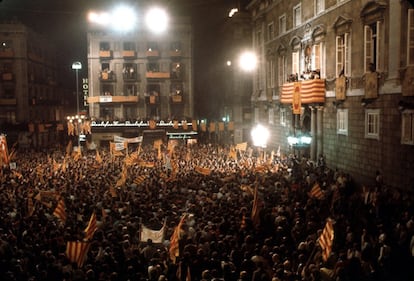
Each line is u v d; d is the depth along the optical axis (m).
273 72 47.94
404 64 23.89
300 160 34.12
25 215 19.25
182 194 22.11
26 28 67.69
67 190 23.80
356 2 29.03
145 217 17.25
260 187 22.88
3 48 67.12
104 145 66.12
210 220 17.06
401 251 14.56
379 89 26.14
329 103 33.69
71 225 16.94
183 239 14.76
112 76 69.12
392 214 18.55
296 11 40.97
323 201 20.42
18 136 65.06
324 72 34.69
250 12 59.03
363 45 28.25
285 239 14.35
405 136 23.47
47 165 34.94
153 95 69.62
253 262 12.23
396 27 24.27
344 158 31.30
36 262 12.84
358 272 12.17
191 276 12.41
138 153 38.69
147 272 13.10
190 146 51.84
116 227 16.31
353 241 15.21
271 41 48.41
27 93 68.00
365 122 28.00
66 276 12.12
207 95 82.88
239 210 18.20
